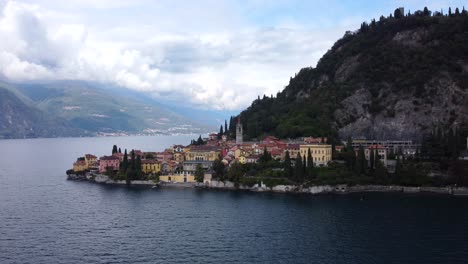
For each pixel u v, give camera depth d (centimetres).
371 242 18112
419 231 19450
